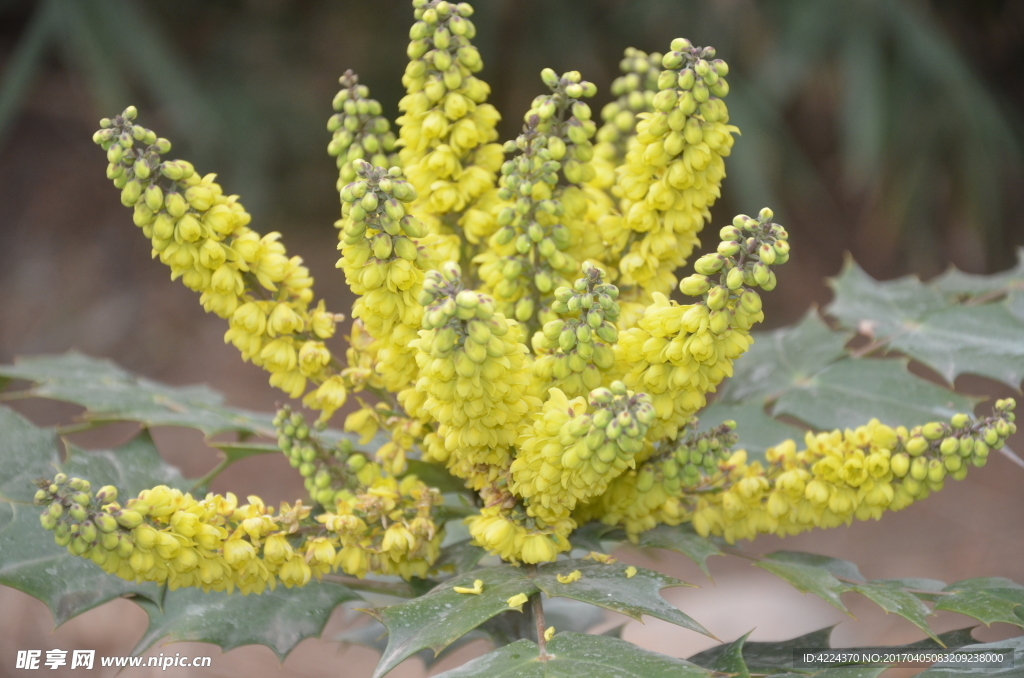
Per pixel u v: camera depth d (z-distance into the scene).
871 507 0.84
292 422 0.85
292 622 0.85
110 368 0.96
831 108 3.20
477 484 0.85
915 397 0.92
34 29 2.38
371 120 0.86
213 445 0.89
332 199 3.12
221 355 2.65
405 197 0.81
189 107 2.46
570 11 2.77
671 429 0.83
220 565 0.82
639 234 0.86
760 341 0.97
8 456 0.87
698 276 0.81
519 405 0.82
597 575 0.83
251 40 2.91
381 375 0.86
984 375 0.92
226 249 0.83
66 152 3.06
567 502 0.82
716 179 0.84
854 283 0.98
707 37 2.52
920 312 0.95
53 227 2.89
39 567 0.84
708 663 0.85
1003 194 3.11
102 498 0.80
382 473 0.86
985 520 2.27
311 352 0.85
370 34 2.96
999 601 0.83
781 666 0.84
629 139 0.92
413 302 0.82
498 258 0.86
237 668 1.75
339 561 0.84
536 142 0.84
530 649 0.81
